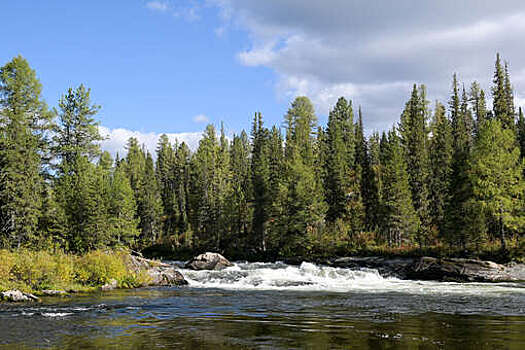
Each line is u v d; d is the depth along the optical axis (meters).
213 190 99.31
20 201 39.31
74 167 53.66
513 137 48.56
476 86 111.12
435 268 40.22
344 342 12.77
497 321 16.50
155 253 89.88
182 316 17.86
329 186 76.56
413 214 61.72
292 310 19.61
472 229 49.16
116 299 23.58
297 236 66.06
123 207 62.94
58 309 19.78
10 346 12.55
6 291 22.81
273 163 88.62
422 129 89.19
